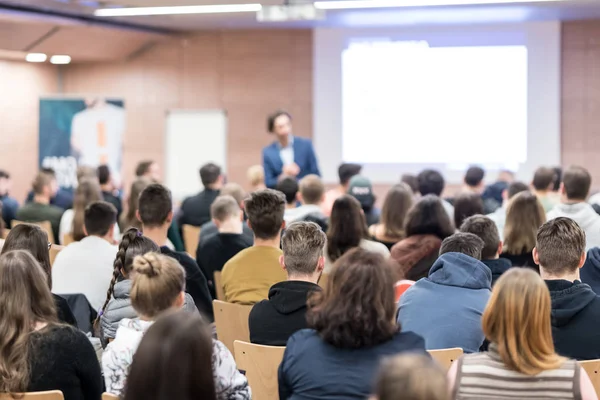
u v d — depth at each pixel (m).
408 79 10.59
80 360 2.74
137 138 11.52
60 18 9.34
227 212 5.34
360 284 2.41
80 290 4.53
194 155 11.30
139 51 11.42
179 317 1.90
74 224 6.04
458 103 10.48
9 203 8.12
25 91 11.02
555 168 7.44
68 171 10.74
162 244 4.67
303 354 2.46
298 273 3.27
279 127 8.37
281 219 4.23
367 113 10.73
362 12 9.40
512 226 4.72
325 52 10.78
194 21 10.23
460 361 2.44
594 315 3.04
